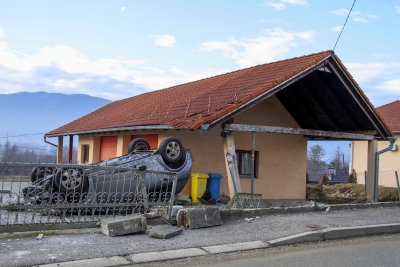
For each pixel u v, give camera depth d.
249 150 18.19
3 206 9.14
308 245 9.21
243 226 10.34
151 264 7.37
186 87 22.72
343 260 7.88
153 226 9.71
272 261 7.72
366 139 17.30
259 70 17.81
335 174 31.23
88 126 24.33
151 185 12.98
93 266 7.05
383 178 25.86
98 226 9.65
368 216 12.32
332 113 17.73
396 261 7.87
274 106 18.77
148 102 23.36
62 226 9.30
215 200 15.76
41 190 10.62
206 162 16.98
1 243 8.05
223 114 13.52
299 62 15.79
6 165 8.88
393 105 30.91
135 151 14.73
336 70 15.46
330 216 12.05
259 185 18.39
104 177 11.68
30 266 6.86
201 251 8.21
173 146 13.60
